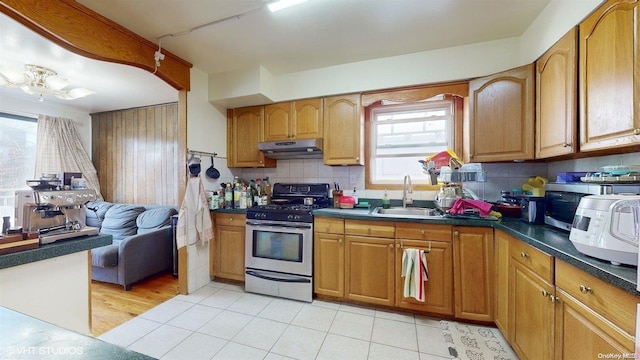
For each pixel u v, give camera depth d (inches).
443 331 77.0
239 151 124.6
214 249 113.9
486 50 88.5
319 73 109.5
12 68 90.9
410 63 97.0
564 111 61.5
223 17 75.1
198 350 68.7
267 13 73.0
